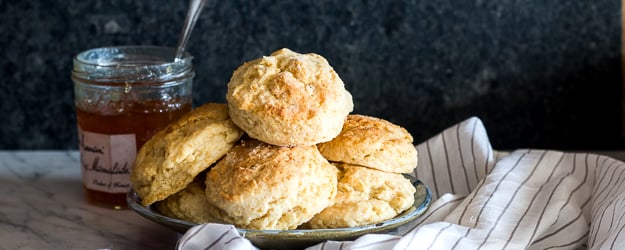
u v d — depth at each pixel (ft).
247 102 1.98
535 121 3.06
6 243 2.21
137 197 2.15
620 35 2.99
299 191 1.94
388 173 2.10
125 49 2.55
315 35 2.96
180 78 2.41
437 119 3.05
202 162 2.02
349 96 2.12
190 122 2.12
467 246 1.96
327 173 2.02
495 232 2.07
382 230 2.01
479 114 3.05
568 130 3.08
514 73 3.02
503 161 2.45
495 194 2.25
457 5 2.95
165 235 2.27
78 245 2.20
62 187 2.64
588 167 2.45
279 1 2.93
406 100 3.03
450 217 2.17
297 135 1.98
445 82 3.02
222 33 2.96
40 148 3.06
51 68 2.98
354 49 2.98
